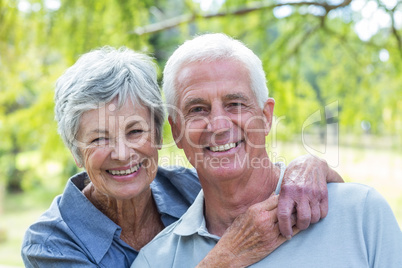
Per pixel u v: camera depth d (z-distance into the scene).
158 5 4.35
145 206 1.63
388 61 4.10
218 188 1.39
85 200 1.53
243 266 1.29
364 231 1.26
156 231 1.70
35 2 3.69
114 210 1.58
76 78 1.39
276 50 3.96
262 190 1.42
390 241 1.23
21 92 4.47
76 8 3.63
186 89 1.33
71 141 1.44
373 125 4.27
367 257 1.23
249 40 4.00
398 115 4.21
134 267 1.47
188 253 1.42
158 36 4.61
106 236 1.51
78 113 1.37
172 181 1.77
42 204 10.00
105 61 1.40
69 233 1.47
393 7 3.64
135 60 1.45
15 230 8.25
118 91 1.35
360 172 4.54
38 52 4.01
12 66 4.10
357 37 4.18
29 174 5.65
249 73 1.34
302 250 1.26
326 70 4.71
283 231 1.23
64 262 1.43
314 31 4.11
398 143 4.33
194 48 1.34
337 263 1.22
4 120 4.18
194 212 1.46
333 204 1.31
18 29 3.83
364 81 4.26
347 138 4.34
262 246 1.27
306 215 1.21
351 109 4.28
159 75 1.75
